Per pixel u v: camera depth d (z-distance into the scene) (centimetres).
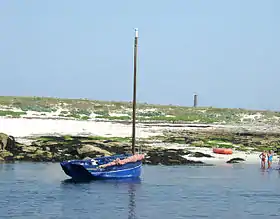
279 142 8962
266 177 5638
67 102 14075
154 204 4169
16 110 12475
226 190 4809
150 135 9138
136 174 5341
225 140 8875
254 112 15738
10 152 6494
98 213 3850
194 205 4175
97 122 10881
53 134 8669
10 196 4309
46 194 4416
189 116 14338
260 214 3972
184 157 6894
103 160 5312
